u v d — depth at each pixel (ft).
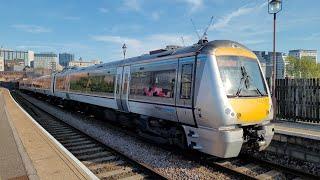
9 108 86.48
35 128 48.24
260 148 32.94
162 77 39.19
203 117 31.73
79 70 81.41
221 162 33.65
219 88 30.60
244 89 32.12
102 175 29.68
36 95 162.91
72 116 74.49
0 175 25.31
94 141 43.37
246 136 32.19
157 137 40.75
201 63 32.42
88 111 74.69
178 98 35.35
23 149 33.86
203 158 33.96
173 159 34.50
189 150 36.96
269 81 51.93
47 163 28.68
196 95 32.45
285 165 33.91
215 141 30.81
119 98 51.83
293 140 34.76
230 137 29.96
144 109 43.62
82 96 74.95
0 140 39.04
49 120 67.21
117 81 53.36
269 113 33.63
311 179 27.63
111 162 33.68
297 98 47.47
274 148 36.96
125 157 34.17
